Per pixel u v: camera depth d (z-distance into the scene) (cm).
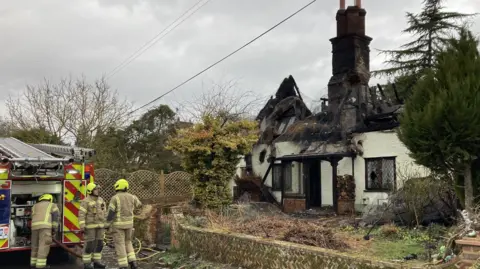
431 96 749
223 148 1435
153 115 3238
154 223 1223
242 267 866
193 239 1022
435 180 1122
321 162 1980
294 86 2448
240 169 2348
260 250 834
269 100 2470
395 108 1792
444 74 772
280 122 2364
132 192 1694
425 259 717
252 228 973
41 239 883
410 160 1589
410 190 1194
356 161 1802
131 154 3022
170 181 1789
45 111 2673
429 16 2972
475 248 564
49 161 943
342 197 1722
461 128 714
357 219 1353
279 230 946
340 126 1870
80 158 1011
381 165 1709
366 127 1772
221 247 932
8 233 897
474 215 667
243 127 1495
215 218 1115
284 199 1988
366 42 2016
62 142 2623
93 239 915
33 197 966
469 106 717
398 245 941
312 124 2017
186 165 1465
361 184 1766
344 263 680
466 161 750
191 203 1461
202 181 1437
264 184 2198
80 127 2677
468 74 739
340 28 2016
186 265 941
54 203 943
